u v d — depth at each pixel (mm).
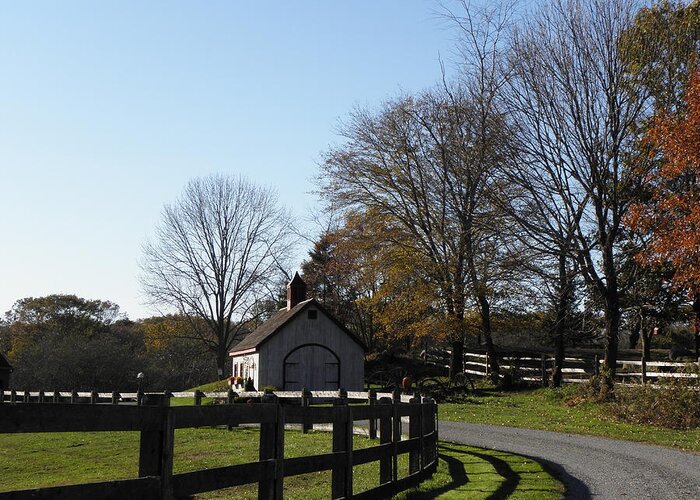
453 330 39438
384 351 51156
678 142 22906
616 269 30469
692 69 24484
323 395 21922
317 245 65000
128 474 14898
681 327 50938
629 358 45688
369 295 55281
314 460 8602
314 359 37031
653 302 34875
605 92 27828
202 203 62656
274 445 7848
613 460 16094
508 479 13125
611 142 27938
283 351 36562
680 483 13062
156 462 5949
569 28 28766
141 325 89000
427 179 40531
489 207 34438
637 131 27562
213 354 74812
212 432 23203
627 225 26062
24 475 15016
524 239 30000
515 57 30453
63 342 69000
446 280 39656
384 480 10875
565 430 22422
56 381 66000
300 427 22953
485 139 30609
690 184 25328
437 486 12102
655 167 26984
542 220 29500
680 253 23062
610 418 24844
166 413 6031
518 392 36812
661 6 27812
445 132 38438
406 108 41375
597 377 29438
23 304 83562
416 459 12578
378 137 42969
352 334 37781
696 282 23156
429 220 41031
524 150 29297
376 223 43750
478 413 27984
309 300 37656
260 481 7520
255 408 7477
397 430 11500
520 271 31422
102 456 17984
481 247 36406
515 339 59875
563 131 28641
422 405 13156
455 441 19719
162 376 71062
